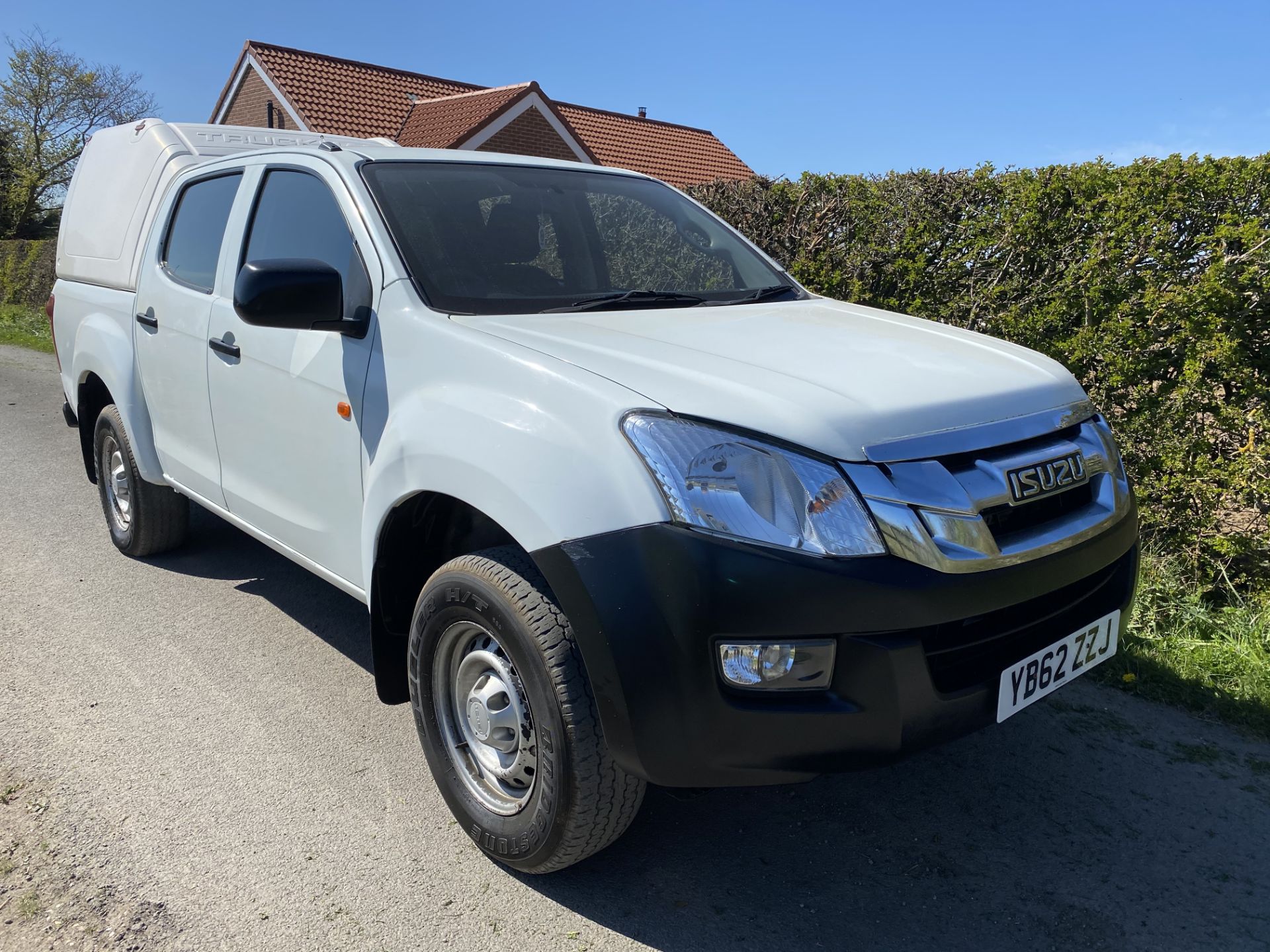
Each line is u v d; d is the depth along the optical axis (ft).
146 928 7.41
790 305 10.59
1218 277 13.51
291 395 10.01
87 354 14.94
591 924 7.64
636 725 6.59
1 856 8.20
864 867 8.45
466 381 7.97
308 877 8.07
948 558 6.66
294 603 13.94
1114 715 11.25
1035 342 15.75
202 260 12.44
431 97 88.07
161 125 15.65
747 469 6.60
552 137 80.07
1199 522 14.02
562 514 6.84
